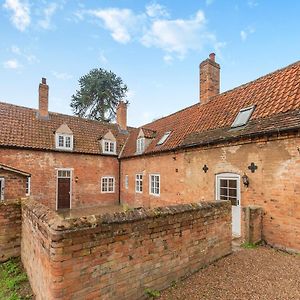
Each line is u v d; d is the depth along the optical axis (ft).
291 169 23.91
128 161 62.75
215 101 43.09
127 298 12.72
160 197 47.75
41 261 12.70
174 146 42.63
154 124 65.31
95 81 119.65
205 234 17.79
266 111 29.25
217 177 33.30
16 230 21.03
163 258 14.62
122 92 128.26
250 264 18.40
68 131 59.52
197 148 37.19
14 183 31.65
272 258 20.20
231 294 13.87
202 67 47.39
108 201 65.00
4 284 16.51
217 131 34.81
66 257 10.50
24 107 60.85
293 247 23.35
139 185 56.90
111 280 12.07
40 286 12.87
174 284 15.06
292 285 14.99
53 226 10.60
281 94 29.55
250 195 28.04
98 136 68.33
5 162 49.93
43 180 54.85
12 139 51.57
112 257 12.16
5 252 20.38
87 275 11.16
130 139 70.69
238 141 29.73
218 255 19.10
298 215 23.17
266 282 15.37
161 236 14.57
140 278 13.37
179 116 53.62
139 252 13.38
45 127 59.67
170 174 44.62
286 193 24.26
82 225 11.19
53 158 56.59
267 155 26.32
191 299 13.35
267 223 25.84
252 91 35.60
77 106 122.52
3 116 55.01
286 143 24.49
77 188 60.03
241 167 29.43
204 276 16.15
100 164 64.34
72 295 10.62
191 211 16.71
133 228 13.12
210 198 34.27
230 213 20.57
